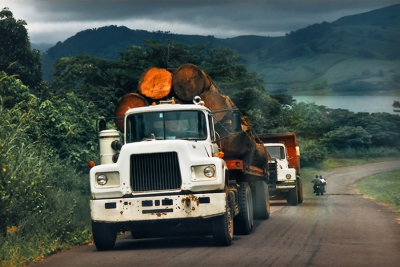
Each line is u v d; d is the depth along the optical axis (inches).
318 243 471.2
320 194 1459.2
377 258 389.1
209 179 449.4
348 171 2568.9
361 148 3211.1
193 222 464.1
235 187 536.7
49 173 609.6
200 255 412.5
